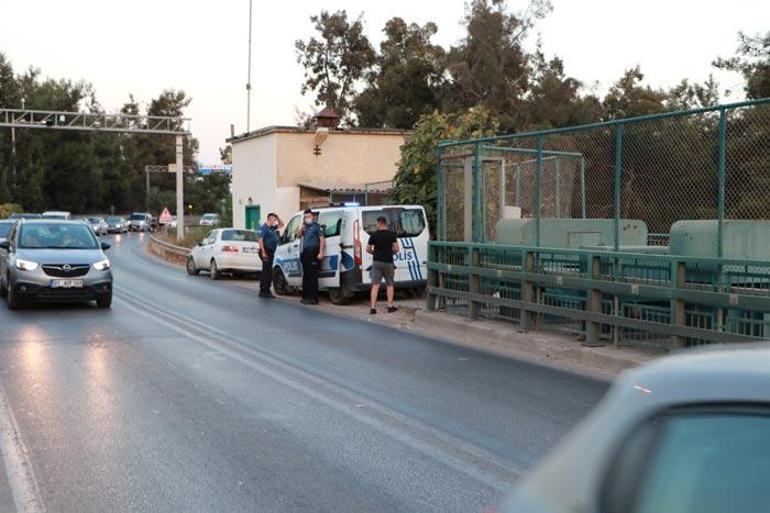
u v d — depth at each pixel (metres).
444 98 54.53
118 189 96.62
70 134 81.50
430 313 14.58
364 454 6.62
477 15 53.50
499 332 12.30
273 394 8.77
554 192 14.79
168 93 116.38
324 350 11.68
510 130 50.12
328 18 67.75
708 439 2.11
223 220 43.03
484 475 6.11
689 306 9.62
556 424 7.54
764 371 2.15
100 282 16.03
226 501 5.56
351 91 68.12
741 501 2.03
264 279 19.25
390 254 16.16
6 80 72.94
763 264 8.68
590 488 2.25
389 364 10.59
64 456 6.56
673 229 10.77
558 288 11.78
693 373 2.24
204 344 12.09
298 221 19.73
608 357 10.23
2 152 73.00
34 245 16.52
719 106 9.22
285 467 6.29
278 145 32.47
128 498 5.63
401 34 65.81
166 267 30.27
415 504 5.50
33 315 15.39
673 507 2.08
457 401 8.48
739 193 10.96
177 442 6.94
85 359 10.77
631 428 2.24
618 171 10.80
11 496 5.68
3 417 7.76
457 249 14.21
